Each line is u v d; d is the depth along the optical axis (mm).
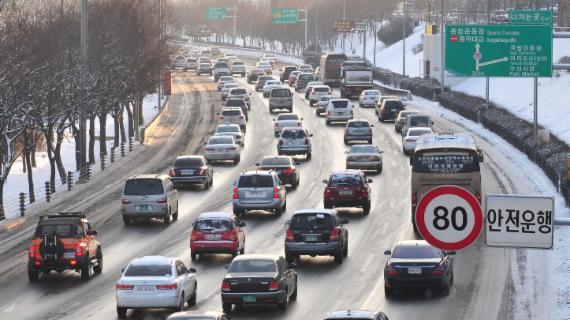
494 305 78375
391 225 116188
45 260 89375
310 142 191625
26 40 149000
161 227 117625
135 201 117500
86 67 162375
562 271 90562
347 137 191625
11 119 137000
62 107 161250
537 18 159625
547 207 39969
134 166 175500
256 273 75312
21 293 85125
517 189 137875
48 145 155750
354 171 125188
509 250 101188
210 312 59312
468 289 84625
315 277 90438
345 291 84312
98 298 82188
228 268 76312
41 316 76062
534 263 94625
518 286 85375
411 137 178000
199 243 96875
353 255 100500
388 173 158750
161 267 74250
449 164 104812
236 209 122188
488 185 142250
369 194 125188
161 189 117812
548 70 138375
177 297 73125
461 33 139500
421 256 80688
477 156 104812
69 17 185875
